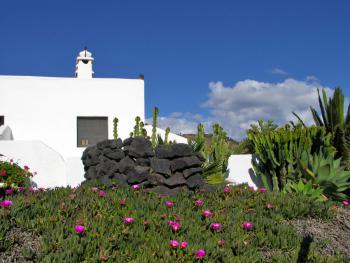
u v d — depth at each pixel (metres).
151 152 7.84
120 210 5.79
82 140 15.40
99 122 15.62
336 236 6.17
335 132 10.69
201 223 5.81
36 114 14.92
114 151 8.52
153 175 7.43
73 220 5.29
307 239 5.69
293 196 7.52
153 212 5.97
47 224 4.99
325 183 9.23
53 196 6.44
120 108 15.70
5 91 14.70
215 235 5.39
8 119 14.69
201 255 4.50
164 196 7.02
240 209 6.63
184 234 5.23
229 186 7.99
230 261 4.62
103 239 4.71
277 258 4.92
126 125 15.72
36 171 12.44
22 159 12.40
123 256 4.52
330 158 9.85
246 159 11.81
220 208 6.64
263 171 11.48
